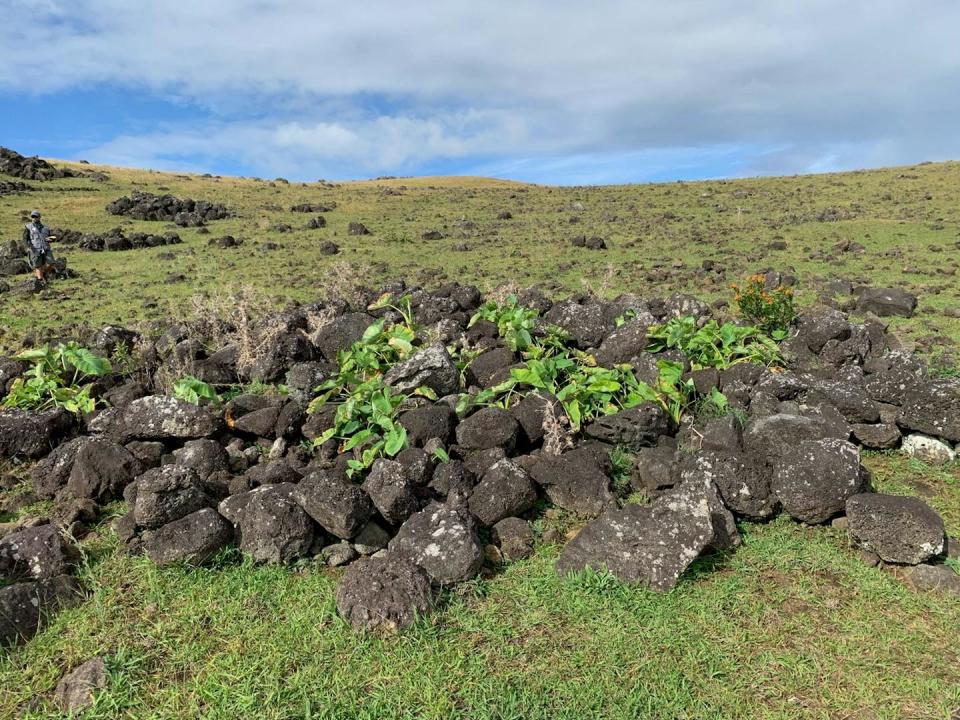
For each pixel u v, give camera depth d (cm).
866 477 490
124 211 3362
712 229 2478
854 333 725
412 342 759
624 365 641
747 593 392
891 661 338
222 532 428
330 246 2194
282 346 737
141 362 783
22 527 473
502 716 306
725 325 734
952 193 2962
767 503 469
